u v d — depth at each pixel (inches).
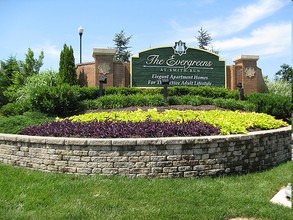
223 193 197.5
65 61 578.6
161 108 437.7
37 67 903.1
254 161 259.0
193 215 166.4
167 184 210.1
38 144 243.3
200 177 231.0
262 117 342.0
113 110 433.1
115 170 225.6
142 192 195.6
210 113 347.3
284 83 783.7
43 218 162.4
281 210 175.6
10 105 509.0
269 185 216.5
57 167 235.3
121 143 223.5
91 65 572.4
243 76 611.8
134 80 560.7
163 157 226.1
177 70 578.9
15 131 308.2
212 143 234.4
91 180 213.8
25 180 217.9
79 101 462.0
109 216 163.9
